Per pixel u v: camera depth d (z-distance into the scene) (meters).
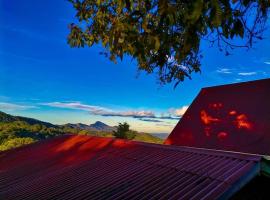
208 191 5.72
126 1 5.35
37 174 11.11
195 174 6.67
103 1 8.02
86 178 8.80
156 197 6.30
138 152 9.65
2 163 14.74
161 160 8.27
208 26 4.77
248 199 6.55
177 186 6.44
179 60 5.44
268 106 12.83
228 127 13.38
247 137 12.44
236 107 13.86
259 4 5.41
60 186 8.80
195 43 4.79
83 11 8.59
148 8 5.30
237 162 6.36
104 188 7.55
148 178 7.36
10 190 10.07
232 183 5.62
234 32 4.86
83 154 11.96
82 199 7.37
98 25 8.40
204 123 14.40
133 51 5.70
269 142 11.66
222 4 4.64
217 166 6.59
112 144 11.82
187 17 4.48
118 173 8.38
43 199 8.16
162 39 5.32
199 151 7.82
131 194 6.80
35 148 16.64
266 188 6.56
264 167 5.84
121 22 5.62
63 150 14.17
